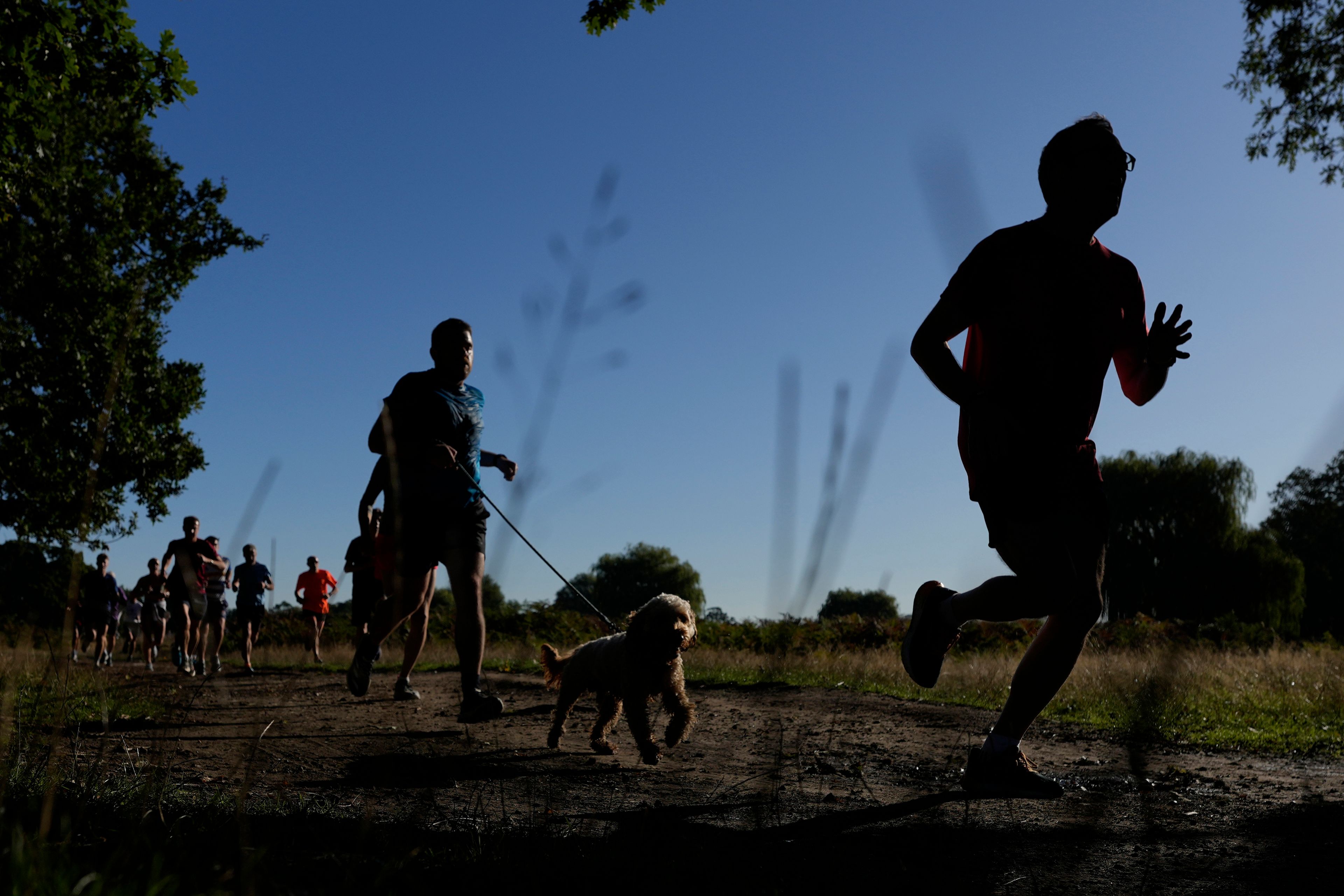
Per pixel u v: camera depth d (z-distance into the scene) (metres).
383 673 10.22
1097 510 3.16
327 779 3.32
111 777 2.57
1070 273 3.16
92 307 16.28
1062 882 2.28
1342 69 12.23
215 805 2.34
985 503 3.18
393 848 2.13
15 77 8.50
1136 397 3.39
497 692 7.45
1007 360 3.18
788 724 5.73
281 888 1.75
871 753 4.66
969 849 2.57
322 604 14.55
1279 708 6.73
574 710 6.23
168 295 19.72
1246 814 3.16
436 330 5.13
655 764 4.16
